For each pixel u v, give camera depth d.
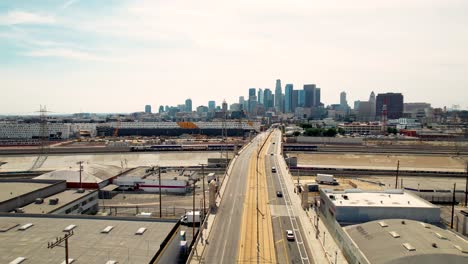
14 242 60.75
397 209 86.00
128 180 142.25
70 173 138.50
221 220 98.00
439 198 127.94
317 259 74.25
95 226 69.19
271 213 104.44
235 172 161.62
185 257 74.75
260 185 137.00
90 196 110.38
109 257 55.78
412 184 164.62
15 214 74.25
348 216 86.62
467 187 135.38
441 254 61.22
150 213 104.06
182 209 114.19
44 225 69.19
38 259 54.31
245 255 75.31
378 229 75.69
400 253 63.31
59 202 98.88
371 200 94.62
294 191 129.25
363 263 65.25
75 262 53.84
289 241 83.69
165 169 172.75
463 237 74.06
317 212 105.00
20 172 186.75
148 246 60.22
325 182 159.00
